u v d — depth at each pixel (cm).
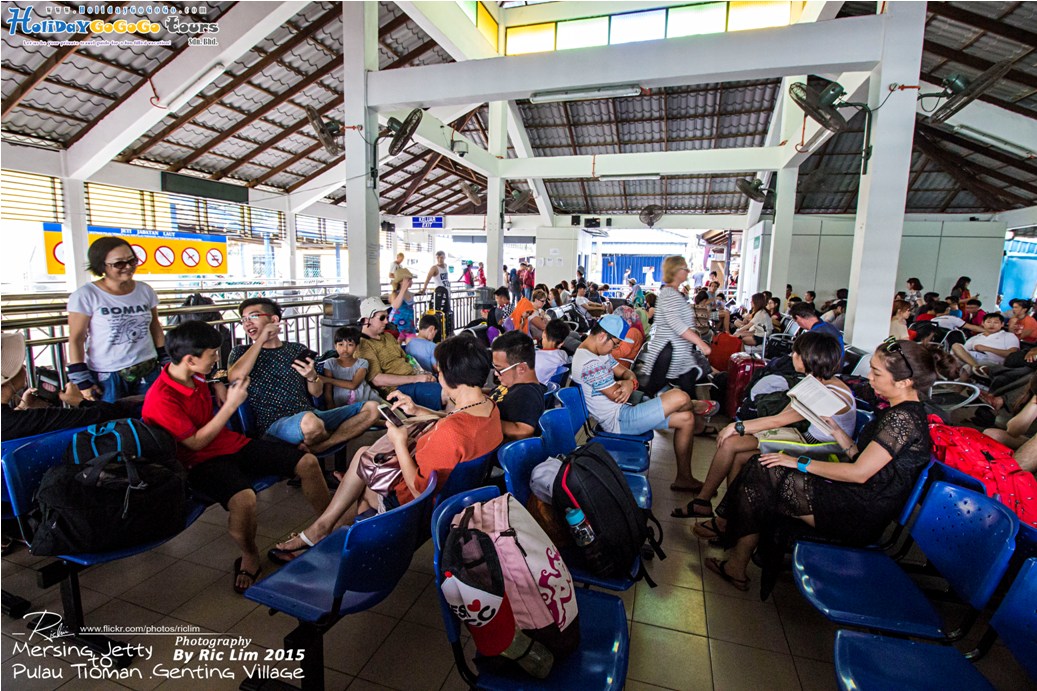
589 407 310
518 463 185
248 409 272
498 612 123
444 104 582
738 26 710
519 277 1321
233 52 639
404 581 224
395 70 578
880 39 438
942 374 422
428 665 176
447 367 192
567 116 1061
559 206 1512
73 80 672
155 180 951
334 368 342
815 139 661
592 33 782
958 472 183
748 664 179
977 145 890
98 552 167
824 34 450
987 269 1012
